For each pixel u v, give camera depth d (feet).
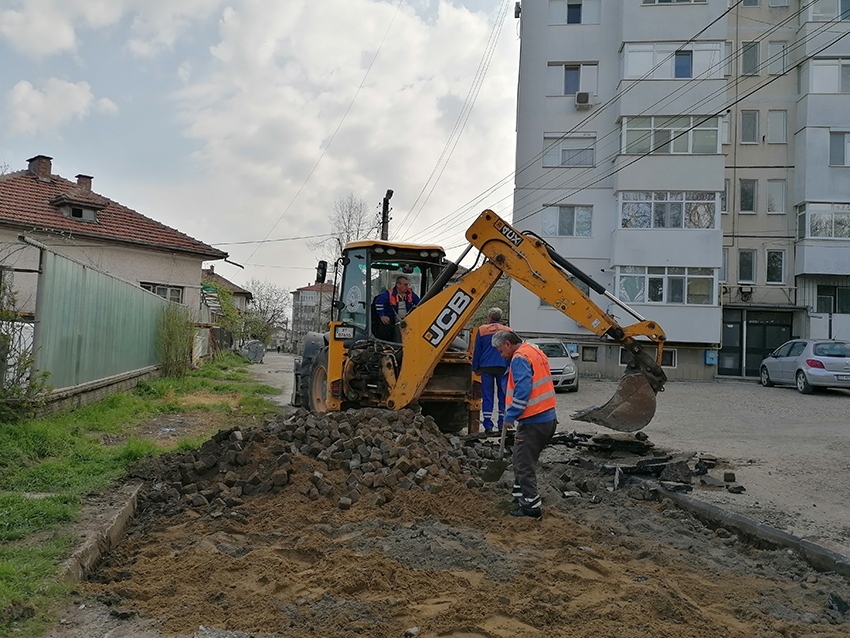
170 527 19.92
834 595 15.19
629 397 28.14
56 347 35.45
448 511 20.68
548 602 14.43
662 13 90.38
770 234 94.99
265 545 18.13
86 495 21.34
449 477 22.93
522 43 96.22
